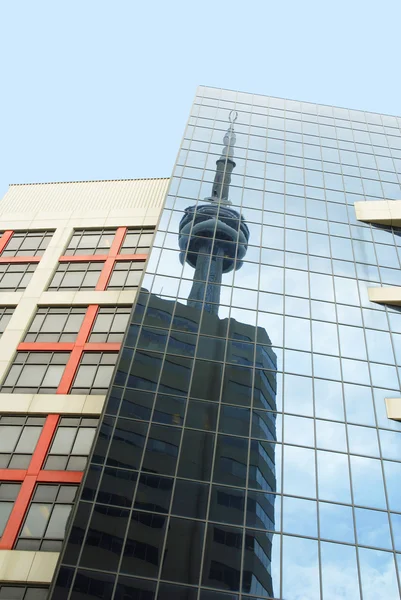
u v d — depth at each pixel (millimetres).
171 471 26766
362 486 27766
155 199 50688
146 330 33156
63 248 46531
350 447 29422
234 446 28297
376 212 45656
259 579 23578
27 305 41188
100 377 35719
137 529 24500
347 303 37781
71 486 30203
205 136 52094
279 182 47812
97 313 40125
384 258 41938
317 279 39219
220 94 59594
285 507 26391
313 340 34812
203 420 29125
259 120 56219
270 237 41938
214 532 24859
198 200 44000
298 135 54812
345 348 34719
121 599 22203
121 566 23203
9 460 31625
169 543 24188
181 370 31312
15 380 36031
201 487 26391
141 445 27594
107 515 24828
